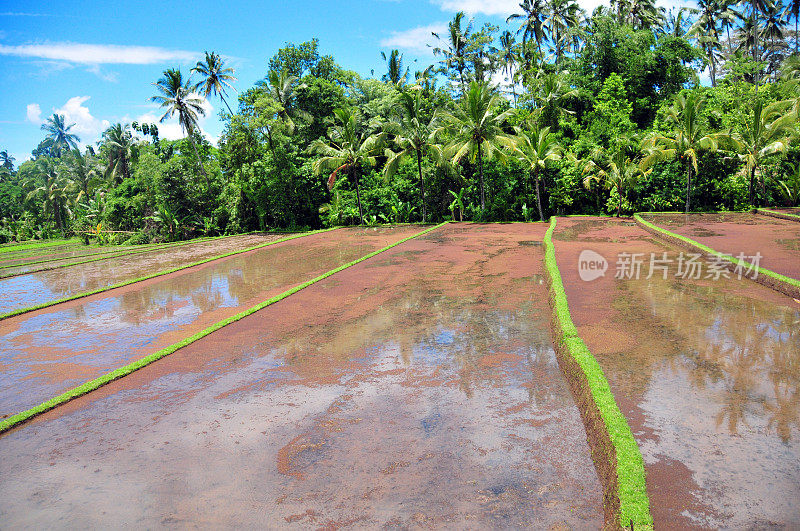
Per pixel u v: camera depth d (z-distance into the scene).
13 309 14.82
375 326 10.16
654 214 26.81
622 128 30.98
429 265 16.31
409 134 30.88
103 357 9.65
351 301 12.30
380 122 34.62
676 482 4.61
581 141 30.88
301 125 37.47
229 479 5.26
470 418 6.19
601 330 8.72
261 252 23.34
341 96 39.56
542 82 34.06
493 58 40.19
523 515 4.40
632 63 33.84
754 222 21.61
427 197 33.69
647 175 28.50
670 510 4.25
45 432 6.63
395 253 19.28
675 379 6.66
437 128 30.56
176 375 8.29
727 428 5.45
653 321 9.02
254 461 5.57
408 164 34.16
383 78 43.28
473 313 10.56
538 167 29.30
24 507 5.04
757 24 40.38
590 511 4.41
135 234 39.28
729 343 7.77
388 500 4.73
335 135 34.78
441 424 6.09
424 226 30.84
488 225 27.97
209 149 46.50
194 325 11.41
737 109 29.12
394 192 34.03
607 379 6.77
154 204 40.28
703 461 4.90
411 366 7.95
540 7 41.03
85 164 60.00
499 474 5.03
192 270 19.30
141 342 10.44
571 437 5.65
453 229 26.67
